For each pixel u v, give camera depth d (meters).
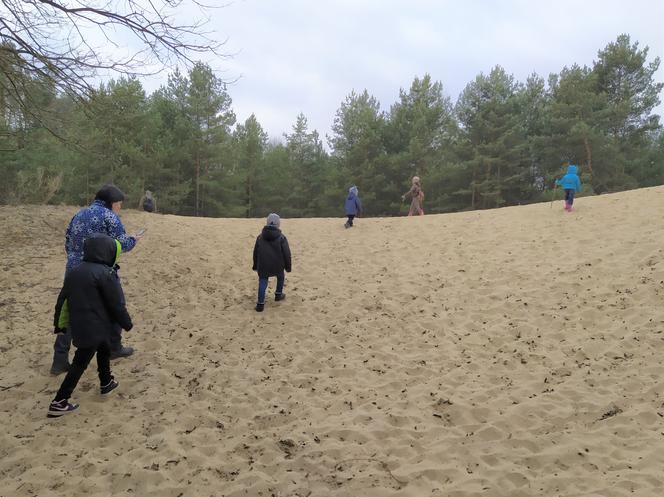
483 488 3.14
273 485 3.25
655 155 30.50
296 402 4.46
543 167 32.41
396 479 3.29
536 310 6.25
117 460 3.50
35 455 3.52
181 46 6.32
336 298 7.31
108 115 8.07
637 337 5.23
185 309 6.74
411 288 7.50
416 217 13.20
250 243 10.23
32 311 6.23
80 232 4.49
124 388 4.62
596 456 3.41
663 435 3.60
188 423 4.07
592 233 8.92
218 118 30.33
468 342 5.63
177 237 10.19
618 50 29.61
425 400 4.41
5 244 8.55
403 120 32.81
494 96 29.94
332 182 34.28
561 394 4.33
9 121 8.38
